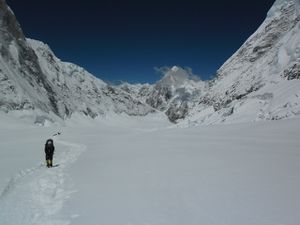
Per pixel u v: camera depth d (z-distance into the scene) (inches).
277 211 351.3
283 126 1529.3
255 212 351.3
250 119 2662.4
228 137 1357.0
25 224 346.3
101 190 476.7
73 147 1310.3
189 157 765.9
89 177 577.9
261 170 560.1
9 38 5743.1
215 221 332.2
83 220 352.5
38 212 386.3
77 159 859.4
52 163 808.3
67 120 6461.6
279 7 5315.0
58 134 2263.8
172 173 571.5
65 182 547.8
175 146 1082.7
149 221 341.4
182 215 354.6
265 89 3267.7
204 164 649.6
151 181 517.0
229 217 340.8
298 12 4574.3
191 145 1087.6
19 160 852.0
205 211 362.9
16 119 4284.0
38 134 2365.9
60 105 6555.1
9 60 5393.7
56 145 1429.6
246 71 4562.0
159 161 725.3
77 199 434.6
